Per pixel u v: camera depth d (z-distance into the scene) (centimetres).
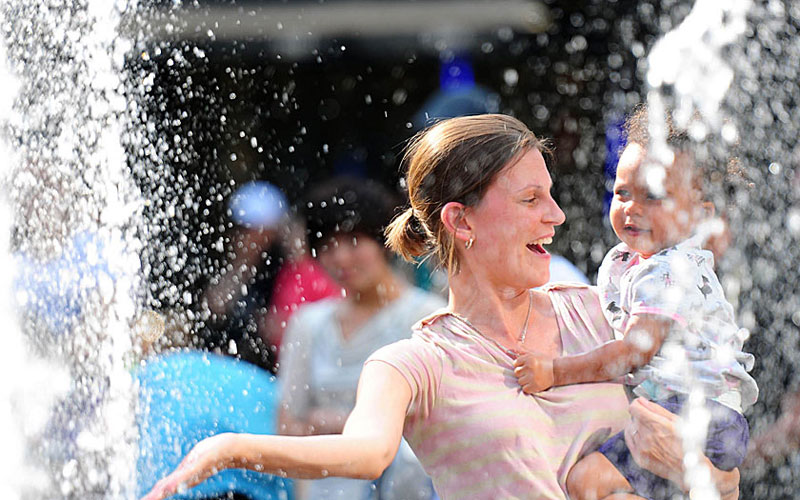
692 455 523
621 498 504
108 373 668
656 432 518
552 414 514
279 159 1448
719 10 766
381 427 480
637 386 538
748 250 767
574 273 821
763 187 797
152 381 711
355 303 823
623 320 550
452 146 521
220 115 1028
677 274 548
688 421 526
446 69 1570
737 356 564
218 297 945
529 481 497
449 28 1527
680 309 538
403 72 1584
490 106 1532
